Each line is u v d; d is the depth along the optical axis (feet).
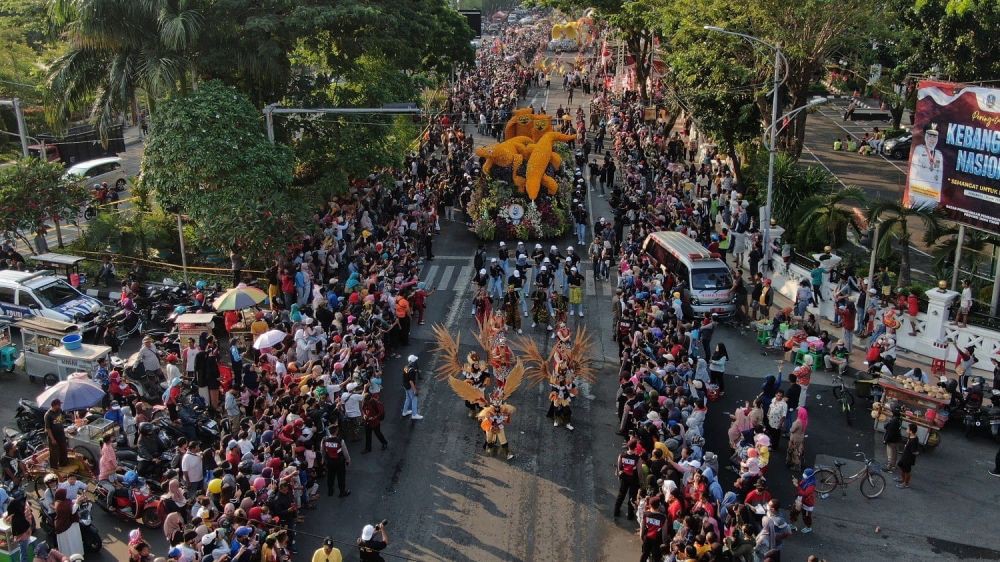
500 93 222.28
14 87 155.33
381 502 65.00
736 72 128.06
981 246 99.30
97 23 107.55
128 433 67.51
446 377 86.07
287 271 98.17
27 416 71.31
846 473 69.31
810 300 97.76
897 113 183.32
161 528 61.16
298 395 68.28
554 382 76.02
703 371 78.74
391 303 91.20
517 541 60.39
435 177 142.82
